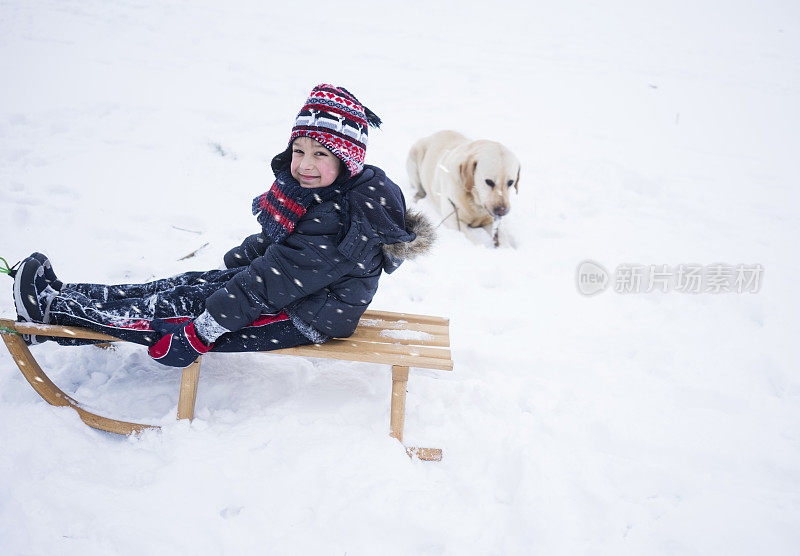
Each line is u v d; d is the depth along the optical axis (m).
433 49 9.88
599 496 1.97
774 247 4.48
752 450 2.31
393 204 2.02
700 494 2.04
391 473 1.99
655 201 5.26
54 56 7.21
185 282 2.35
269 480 1.90
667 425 2.42
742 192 5.64
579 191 5.31
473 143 4.35
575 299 3.54
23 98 5.74
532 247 4.25
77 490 1.79
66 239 3.55
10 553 1.59
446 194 4.42
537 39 11.24
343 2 12.23
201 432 2.08
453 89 8.05
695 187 5.67
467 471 2.05
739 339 3.17
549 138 6.59
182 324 2.08
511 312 3.33
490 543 1.78
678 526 1.89
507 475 2.06
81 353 2.52
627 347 3.04
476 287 3.57
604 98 8.42
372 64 8.72
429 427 2.26
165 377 2.46
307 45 9.21
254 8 10.91
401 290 3.45
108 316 2.08
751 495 2.07
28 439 1.95
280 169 2.18
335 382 2.50
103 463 1.94
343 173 2.03
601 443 2.30
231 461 1.96
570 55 10.41
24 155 4.58
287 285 1.99
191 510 1.77
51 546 1.62
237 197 4.40
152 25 9.09
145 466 1.94
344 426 2.18
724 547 1.82
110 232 3.70
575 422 2.38
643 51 11.10
